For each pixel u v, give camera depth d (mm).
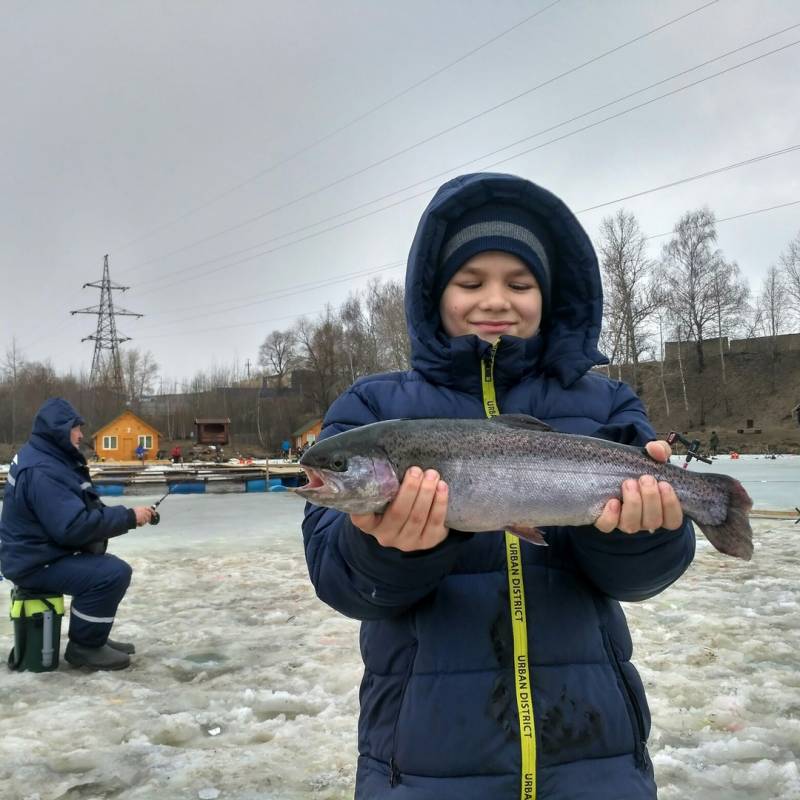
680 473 1413
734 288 38344
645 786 1224
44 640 3350
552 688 1231
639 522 1218
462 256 1508
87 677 3264
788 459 22094
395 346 34562
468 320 1521
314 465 1271
